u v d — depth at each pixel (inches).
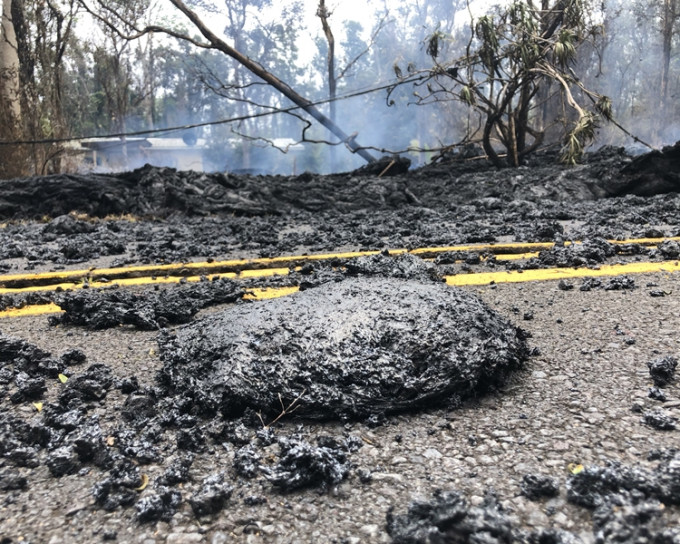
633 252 223.3
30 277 223.3
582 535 62.9
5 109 682.2
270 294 185.9
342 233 323.6
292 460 76.4
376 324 102.5
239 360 98.7
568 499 69.1
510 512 67.6
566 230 290.7
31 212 493.4
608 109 493.4
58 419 92.7
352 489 74.4
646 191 441.1
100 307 154.3
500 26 534.9
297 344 99.3
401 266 157.5
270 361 97.3
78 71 1721.2
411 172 632.4
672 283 171.0
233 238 331.0
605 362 110.4
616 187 449.1
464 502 65.3
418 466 78.7
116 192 496.1
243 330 106.7
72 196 495.5
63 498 74.6
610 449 79.4
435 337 100.2
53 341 140.9
